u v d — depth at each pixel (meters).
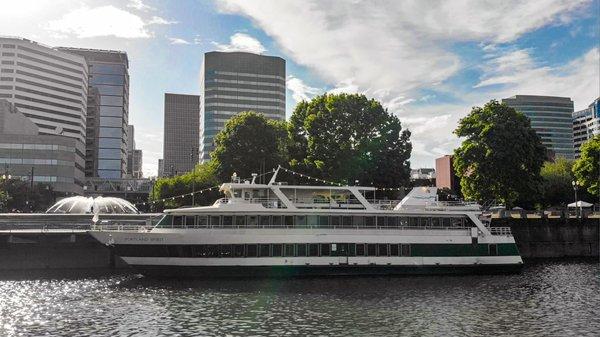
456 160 76.56
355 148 79.94
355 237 50.78
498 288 45.19
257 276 48.91
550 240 73.69
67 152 141.75
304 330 31.28
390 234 51.66
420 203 55.19
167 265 48.03
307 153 82.69
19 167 136.88
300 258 49.41
